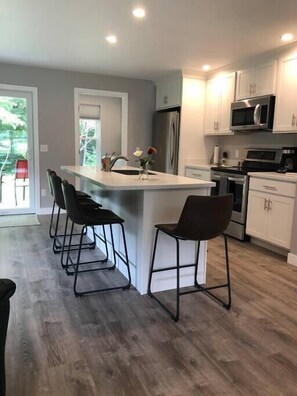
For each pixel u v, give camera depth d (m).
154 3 2.80
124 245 2.78
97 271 3.17
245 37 3.57
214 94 5.11
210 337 2.12
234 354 1.95
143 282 2.69
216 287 2.59
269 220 3.80
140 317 2.34
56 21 3.25
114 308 2.46
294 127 3.78
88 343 2.01
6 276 2.97
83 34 3.61
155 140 5.97
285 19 3.07
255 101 4.24
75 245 3.69
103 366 1.81
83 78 5.46
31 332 2.11
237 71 4.62
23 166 5.36
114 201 3.31
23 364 1.80
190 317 2.36
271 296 2.72
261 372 1.80
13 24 3.34
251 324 2.29
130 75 5.57
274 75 4.01
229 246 4.07
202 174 4.96
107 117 7.54
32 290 2.71
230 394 1.63
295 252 3.45
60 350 1.94
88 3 2.83
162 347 2.00
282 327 2.26
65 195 2.75
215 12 2.95
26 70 5.09
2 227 4.61
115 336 2.10
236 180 4.27
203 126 5.41
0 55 4.50
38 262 3.33
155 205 2.63
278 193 3.65
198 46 3.92
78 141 5.59
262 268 3.35
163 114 5.67
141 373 1.76
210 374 1.77
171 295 2.70
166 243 2.73
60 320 2.27
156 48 4.04
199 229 2.27
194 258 2.87
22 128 5.27
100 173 3.37
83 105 7.27
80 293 2.64
